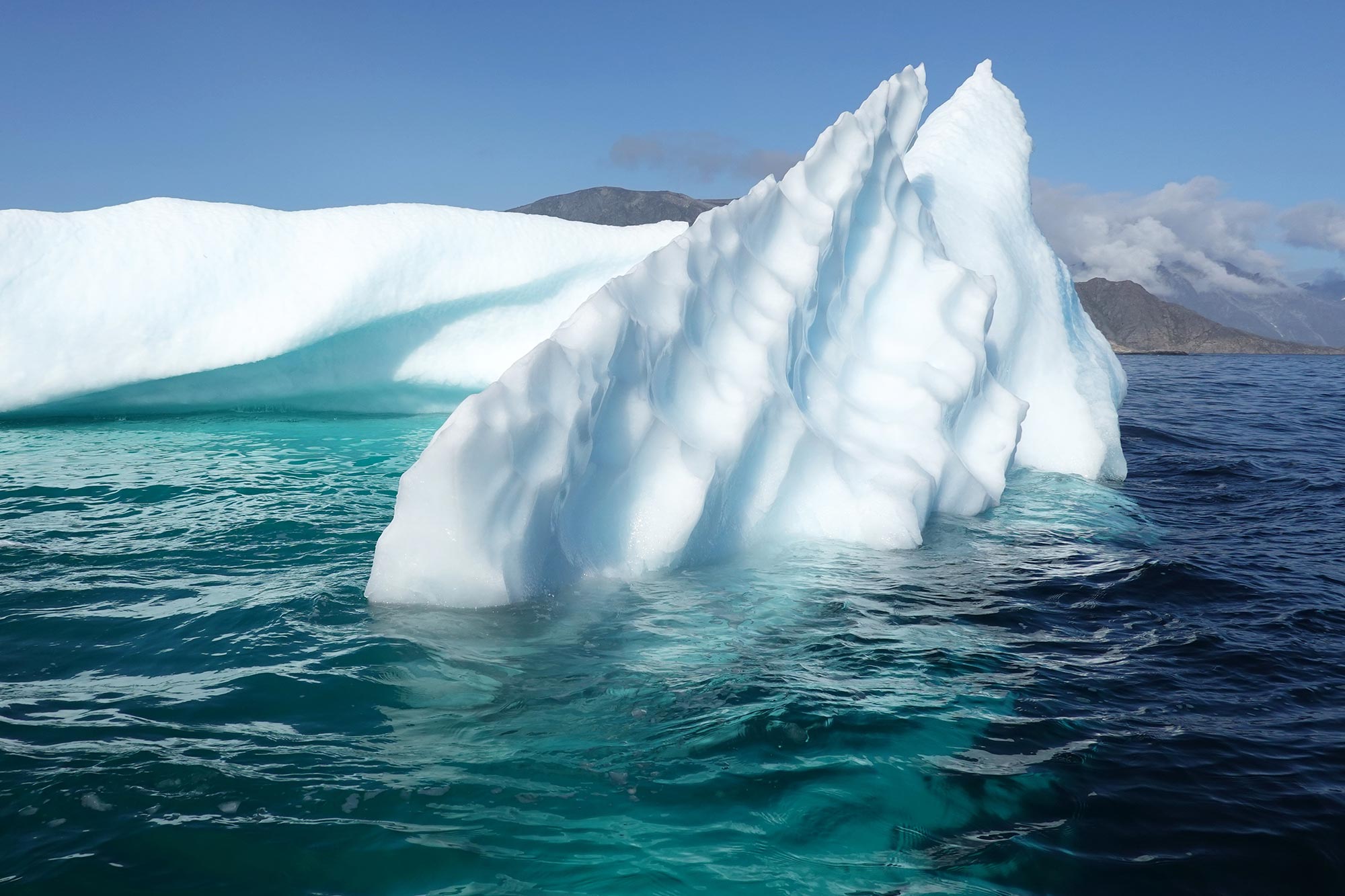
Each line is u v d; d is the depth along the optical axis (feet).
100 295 24.58
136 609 10.07
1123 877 5.84
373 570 10.28
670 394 12.39
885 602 11.19
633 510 11.66
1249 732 7.95
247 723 7.40
